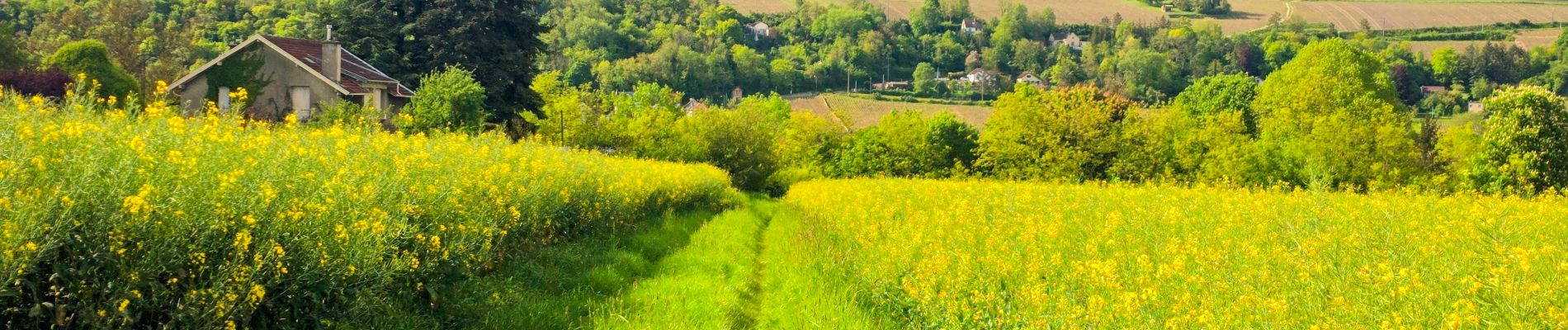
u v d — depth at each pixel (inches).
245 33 3747.5
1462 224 481.4
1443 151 1680.6
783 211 933.8
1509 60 5595.5
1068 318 284.7
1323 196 650.8
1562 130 1343.5
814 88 6574.8
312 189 302.2
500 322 324.2
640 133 1937.7
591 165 665.6
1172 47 7047.2
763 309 391.9
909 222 549.0
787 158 2659.9
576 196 559.8
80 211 228.8
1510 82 5442.9
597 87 5546.3
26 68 1601.9
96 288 229.3
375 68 1496.1
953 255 402.9
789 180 2208.4
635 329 326.0
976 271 366.9
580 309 357.4
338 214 291.4
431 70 1679.4
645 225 661.3
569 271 440.5
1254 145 1577.3
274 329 265.7
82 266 225.0
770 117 2142.0
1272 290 290.8
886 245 460.4
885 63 7268.7
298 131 469.7
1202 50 6870.1
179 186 248.8
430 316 323.6
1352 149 1416.1
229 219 259.0
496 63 1712.6
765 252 591.2
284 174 299.9
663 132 1936.5
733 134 1844.2
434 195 374.6
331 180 318.3
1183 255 357.4
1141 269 336.8
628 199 652.7
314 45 1380.4
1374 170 1382.9
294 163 321.1
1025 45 7628.0
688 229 674.2
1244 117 2229.3
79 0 3683.6
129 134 284.7
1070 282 328.2
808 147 2719.0
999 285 350.6
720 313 362.0
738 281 442.3
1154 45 7209.6
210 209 250.8
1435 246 363.9
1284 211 554.6
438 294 340.8
